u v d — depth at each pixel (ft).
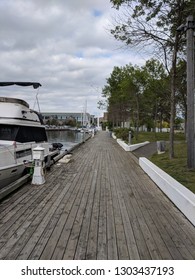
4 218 19.79
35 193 26.99
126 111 136.77
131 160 52.95
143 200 25.23
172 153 44.42
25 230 17.62
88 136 146.92
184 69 48.75
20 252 14.69
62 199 25.02
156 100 94.32
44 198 25.22
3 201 24.08
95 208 22.54
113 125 213.87
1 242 15.83
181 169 33.94
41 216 20.34
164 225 19.08
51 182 32.19
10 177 30.73
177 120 156.04
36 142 38.78
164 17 41.60
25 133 35.94
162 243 16.16
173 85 43.88
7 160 29.68
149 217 20.66
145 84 90.94
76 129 310.24
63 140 162.50
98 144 97.04
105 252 14.87
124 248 15.39
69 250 15.01
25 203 23.57
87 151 70.23
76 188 29.40
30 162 33.83
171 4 40.19
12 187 26.86
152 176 34.01
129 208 22.76
